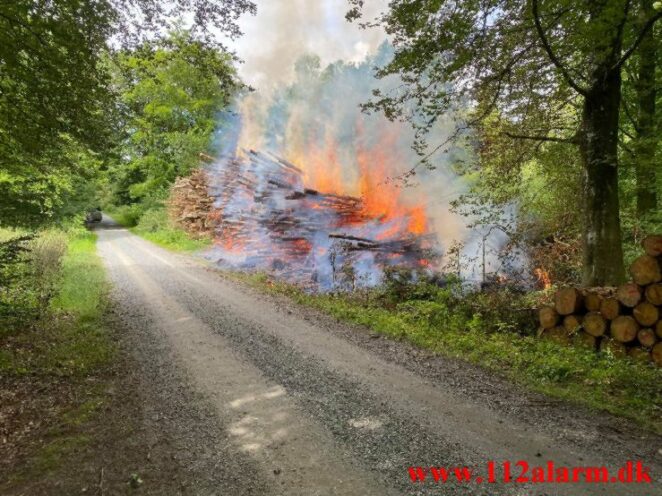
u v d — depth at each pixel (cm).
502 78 819
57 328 771
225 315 916
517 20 708
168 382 546
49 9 625
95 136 803
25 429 420
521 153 1096
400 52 725
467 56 702
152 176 3469
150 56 821
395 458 370
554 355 623
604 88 792
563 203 1184
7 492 325
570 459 368
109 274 1484
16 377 546
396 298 1059
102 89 741
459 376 566
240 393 512
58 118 745
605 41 642
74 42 652
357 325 838
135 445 394
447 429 421
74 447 389
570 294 695
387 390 519
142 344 709
